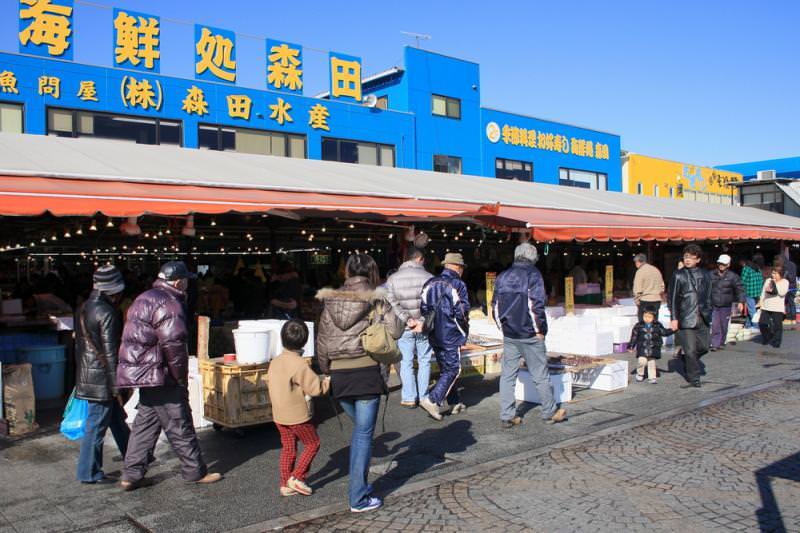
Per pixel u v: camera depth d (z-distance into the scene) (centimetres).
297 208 810
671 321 857
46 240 1323
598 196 1766
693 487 479
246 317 1361
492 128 2528
